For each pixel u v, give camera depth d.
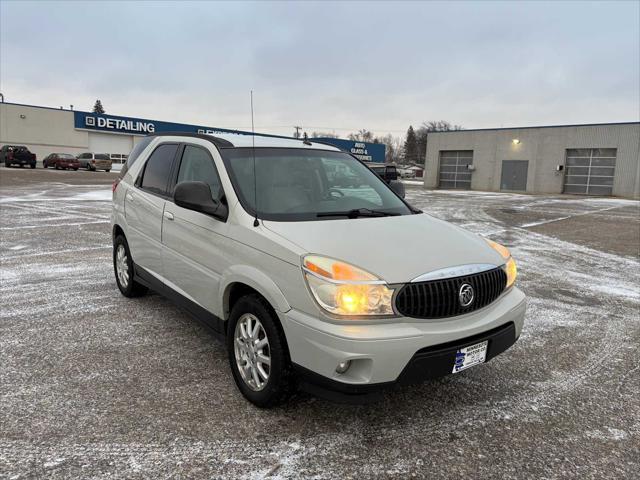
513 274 3.36
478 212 18.22
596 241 11.22
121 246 5.39
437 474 2.55
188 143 4.27
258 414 3.06
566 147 34.97
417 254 2.92
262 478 2.47
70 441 2.72
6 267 6.79
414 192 33.28
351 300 2.59
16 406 3.07
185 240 3.81
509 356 4.17
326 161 4.21
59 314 4.85
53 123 45.84
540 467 2.65
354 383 2.58
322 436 2.86
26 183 24.28
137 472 2.48
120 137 50.12
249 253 3.08
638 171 31.91
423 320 2.71
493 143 38.59
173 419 2.98
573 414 3.22
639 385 3.67
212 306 3.53
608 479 2.56
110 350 4.00
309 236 2.95
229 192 3.43
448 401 3.34
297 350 2.73
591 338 4.66
